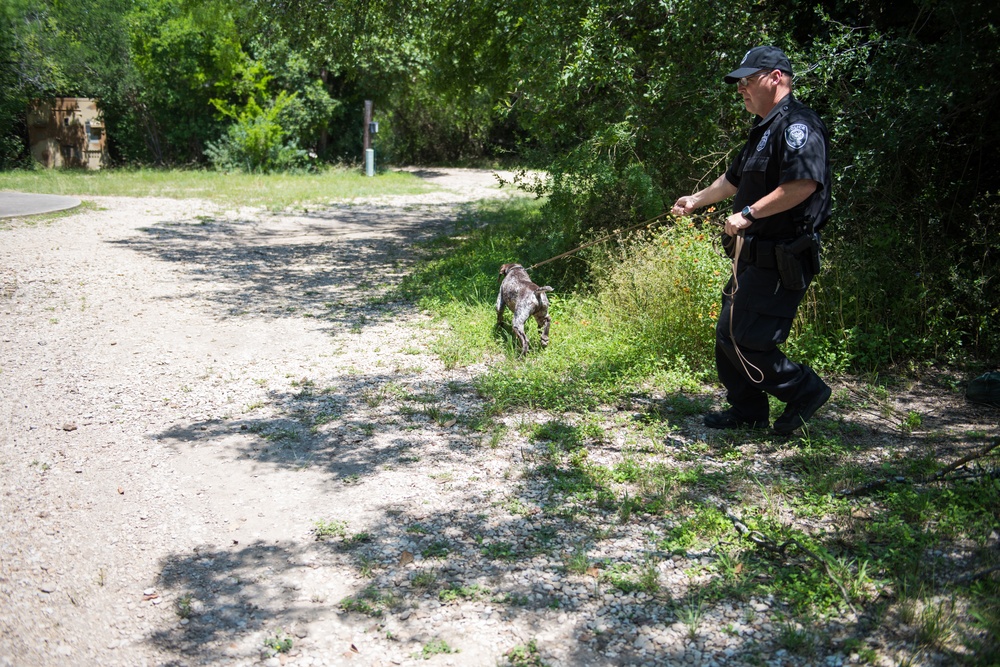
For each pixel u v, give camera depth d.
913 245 6.95
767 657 2.95
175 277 10.78
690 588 3.40
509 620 3.23
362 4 12.05
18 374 6.52
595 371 6.30
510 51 10.67
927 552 3.57
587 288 8.53
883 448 4.82
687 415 5.49
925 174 7.27
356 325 8.23
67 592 3.49
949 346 6.58
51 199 18.75
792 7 8.43
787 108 4.57
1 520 4.10
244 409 5.77
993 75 6.64
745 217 4.45
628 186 8.66
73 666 3.00
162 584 3.56
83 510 4.23
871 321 6.61
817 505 4.04
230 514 4.19
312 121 30.69
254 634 3.19
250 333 7.94
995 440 4.28
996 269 6.74
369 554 3.77
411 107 30.64
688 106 8.04
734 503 4.16
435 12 11.75
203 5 15.01
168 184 24.06
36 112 30.59
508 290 7.14
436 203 21.56
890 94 6.77
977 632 2.98
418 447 5.06
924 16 7.36
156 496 4.39
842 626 3.11
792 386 4.81
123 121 31.06
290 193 22.66
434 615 3.28
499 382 6.16
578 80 8.02
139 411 5.72
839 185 6.93
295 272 11.43
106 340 7.59
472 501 4.29
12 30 27.03
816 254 4.57
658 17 8.31
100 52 28.36
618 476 4.49
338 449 5.04
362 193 23.38
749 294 4.66
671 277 6.93
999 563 3.40
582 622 3.20
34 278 10.24
